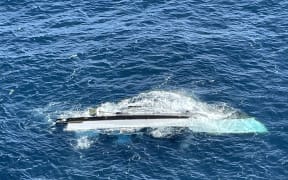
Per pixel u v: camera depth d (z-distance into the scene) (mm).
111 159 95625
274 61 116438
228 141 98562
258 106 105562
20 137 99875
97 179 91938
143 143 98500
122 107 104562
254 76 112688
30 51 120562
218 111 104312
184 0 136125
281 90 109125
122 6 134625
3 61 117250
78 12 133125
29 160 95375
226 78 112250
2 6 135625
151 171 93312
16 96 108625
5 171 93188
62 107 105875
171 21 129250
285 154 95812
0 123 102562
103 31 126125
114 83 111250
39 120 103375
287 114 103688
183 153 96562
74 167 94188
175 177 92250
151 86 110250
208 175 92500
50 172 93312
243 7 133500
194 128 101000
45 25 129000
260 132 100000
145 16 130875
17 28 128125
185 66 115375
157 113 102438
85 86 110625
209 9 133000
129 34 124750
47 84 111375
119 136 99812
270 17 129875
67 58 118062
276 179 91500
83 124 101312
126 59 117312
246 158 95312
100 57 118125
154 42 121938
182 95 107875
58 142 98938
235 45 120812
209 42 122000
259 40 122312
